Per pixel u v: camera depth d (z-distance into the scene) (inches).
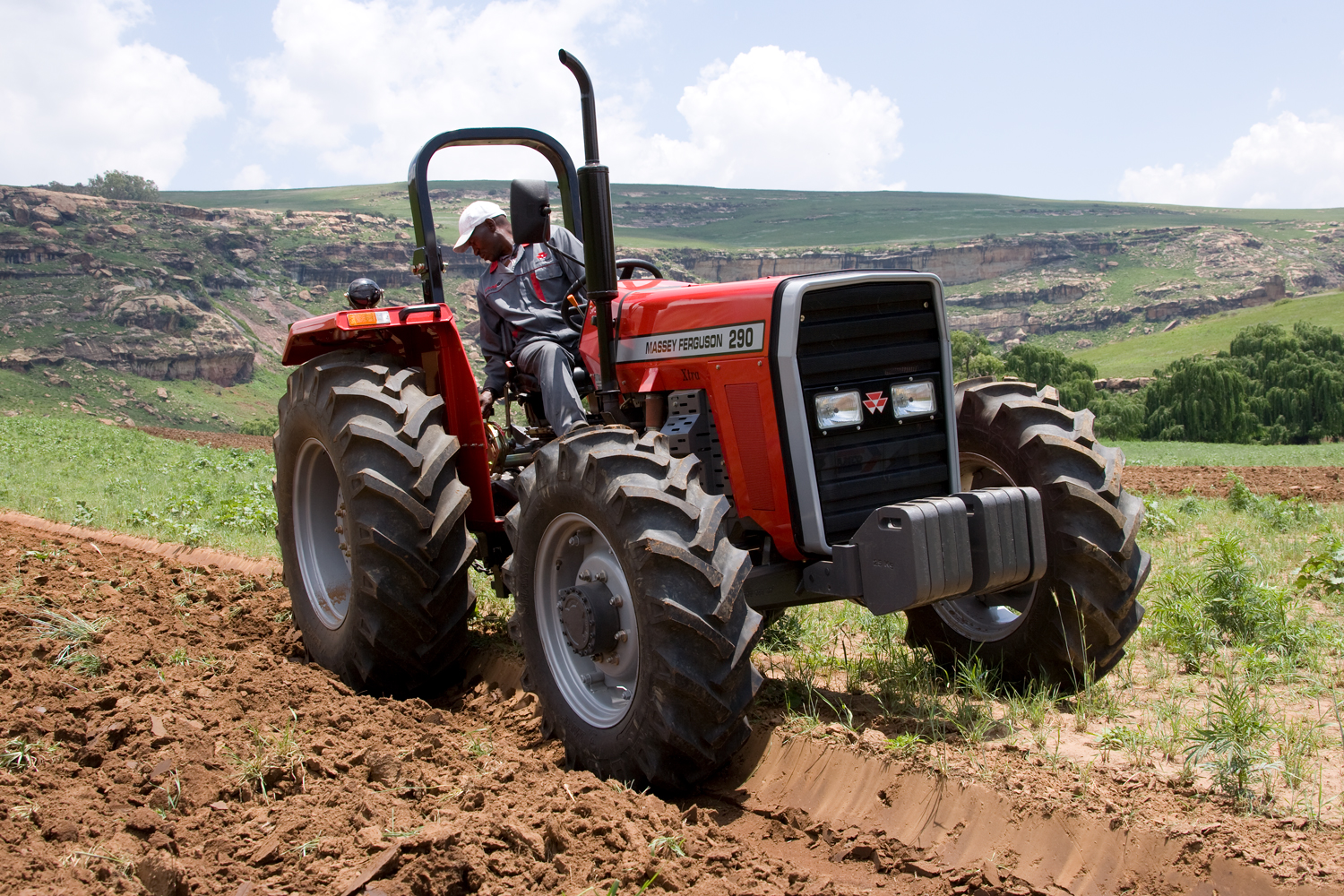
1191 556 256.2
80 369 5979.3
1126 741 135.7
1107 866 109.4
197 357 6333.7
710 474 152.4
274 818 114.8
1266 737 134.7
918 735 138.8
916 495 149.2
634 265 195.6
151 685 153.9
